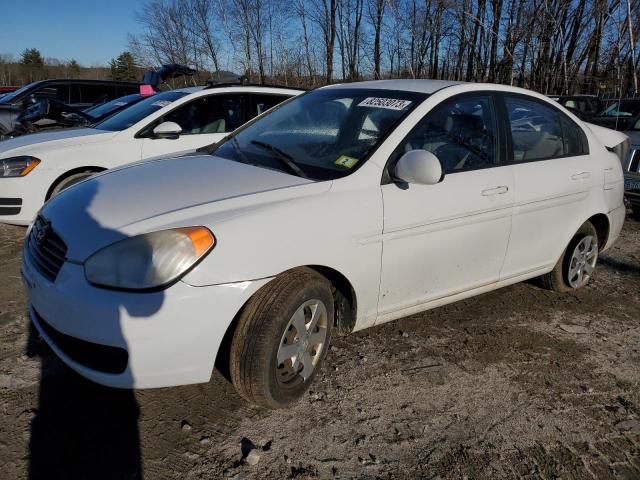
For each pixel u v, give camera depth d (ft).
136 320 7.27
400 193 9.71
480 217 10.97
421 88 11.31
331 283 9.71
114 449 7.77
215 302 7.60
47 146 17.15
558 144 13.23
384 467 7.79
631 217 23.84
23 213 16.53
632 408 9.62
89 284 7.48
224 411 8.75
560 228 13.07
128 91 42.34
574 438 8.72
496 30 59.93
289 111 12.30
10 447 7.68
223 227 7.80
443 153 10.63
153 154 18.53
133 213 8.18
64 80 39.11
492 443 8.46
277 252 8.12
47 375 9.43
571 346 11.75
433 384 9.91
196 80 76.54
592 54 63.31
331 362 10.39
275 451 7.93
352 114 10.94
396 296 10.12
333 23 71.10
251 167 10.07
